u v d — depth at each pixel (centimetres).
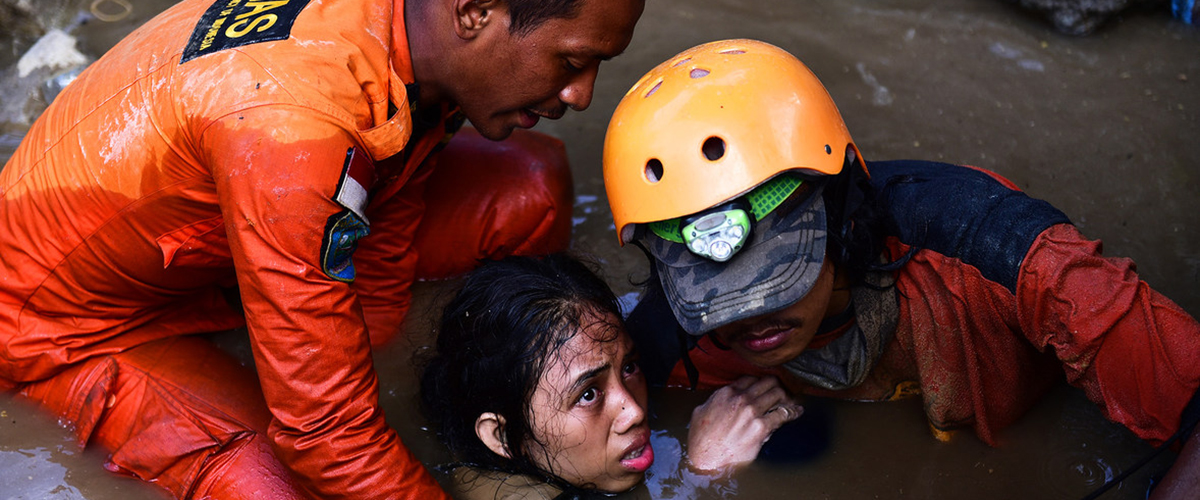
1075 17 381
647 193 198
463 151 296
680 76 205
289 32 214
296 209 202
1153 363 191
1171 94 353
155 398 236
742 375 252
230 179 204
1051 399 242
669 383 258
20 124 340
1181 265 283
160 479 231
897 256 219
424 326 276
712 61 206
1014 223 205
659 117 199
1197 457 179
